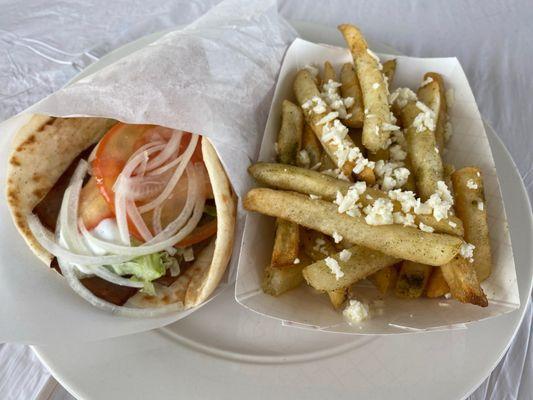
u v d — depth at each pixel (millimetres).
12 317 237
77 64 346
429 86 279
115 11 377
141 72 256
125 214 254
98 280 261
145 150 265
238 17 302
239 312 246
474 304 217
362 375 221
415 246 215
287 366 225
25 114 249
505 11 377
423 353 226
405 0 386
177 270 270
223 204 242
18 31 365
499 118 324
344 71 290
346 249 232
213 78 269
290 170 242
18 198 264
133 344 230
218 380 220
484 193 256
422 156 248
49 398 239
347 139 254
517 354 251
